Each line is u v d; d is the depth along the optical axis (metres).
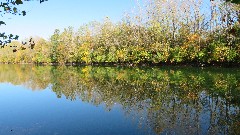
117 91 27.66
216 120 15.05
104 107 20.06
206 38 53.50
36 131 14.24
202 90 24.62
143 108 19.11
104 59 80.38
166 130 13.57
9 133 14.02
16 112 19.48
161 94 24.39
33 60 126.94
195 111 17.42
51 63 120.44
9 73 61.28
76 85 34.59
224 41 49.25
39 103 23.11
